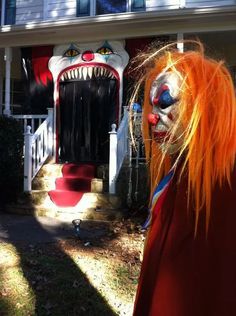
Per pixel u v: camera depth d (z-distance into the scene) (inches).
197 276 53.5
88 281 186.5
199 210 54.2
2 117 360.5
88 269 199.0
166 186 58.9
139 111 80.7
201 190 54.2
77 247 232.7
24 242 241.4
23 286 180.2
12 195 355.9
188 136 54.5
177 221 56.2
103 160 393.7
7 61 421.1
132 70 84.7
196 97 54.2
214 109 54.3
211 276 53.0
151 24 366.9
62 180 346.6
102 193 327.6
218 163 53.9
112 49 390.6
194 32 363.6
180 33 366.0
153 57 61.1
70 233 265.9
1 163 346.0
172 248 55.7
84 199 322.3
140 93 67.6
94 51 397.1
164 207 58.8
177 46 69.7
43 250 225.6
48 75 413.7
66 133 406.9
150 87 59.7
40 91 416.5
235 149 54.4
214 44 406.6
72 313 161.8
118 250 229.5
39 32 398.0
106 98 394.0
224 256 52.7
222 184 53.7
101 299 172.2
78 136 402.9
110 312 163.3
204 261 53.4
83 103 402.0
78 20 378.6
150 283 58.2
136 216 300.2
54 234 263.0
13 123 362.9
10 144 352.5
